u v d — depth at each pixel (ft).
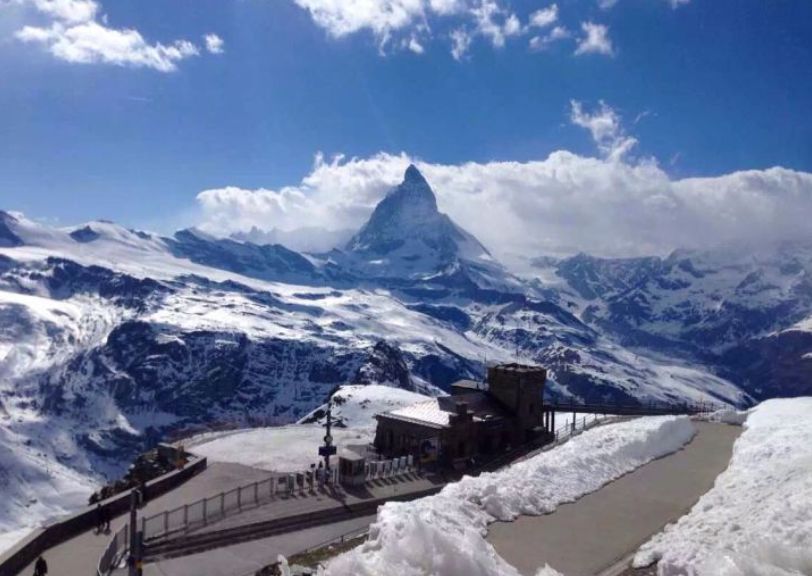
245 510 157.69
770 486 99.45
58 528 137.39
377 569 68.85
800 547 70.44
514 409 245.65
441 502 93.66
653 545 83.97
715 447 155.43
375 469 193.67
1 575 116.26
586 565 80.64
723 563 69.46
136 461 232.73
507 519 95.81
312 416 355.15
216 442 246.88
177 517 150.71
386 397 371.76
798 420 171.01
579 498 108.37
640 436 145.48
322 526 153.28
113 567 122.01
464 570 70.95
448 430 215.10
